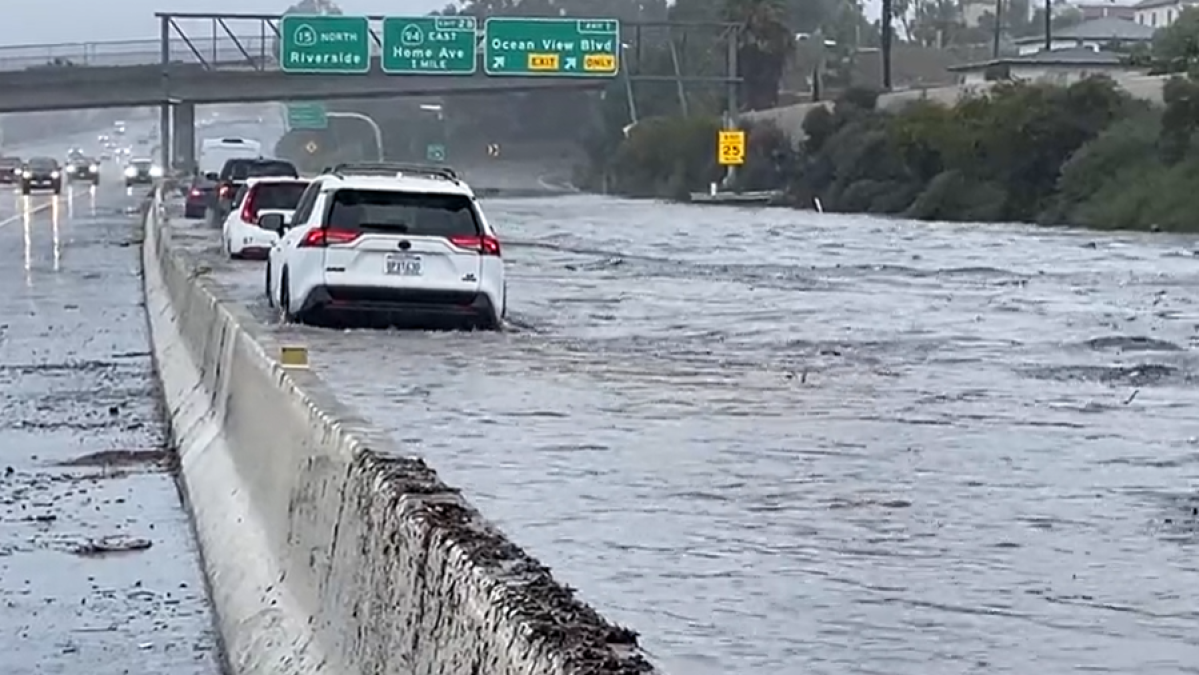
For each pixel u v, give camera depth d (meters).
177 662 15.33
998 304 50.47
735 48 151.25
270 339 20.33
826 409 27.14
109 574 18.56
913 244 90.31
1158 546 17.11
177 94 145.88
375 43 137.38
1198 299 53.06
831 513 18.61
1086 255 80.19
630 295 52.09
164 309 41.38
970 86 156.50
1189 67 132.50
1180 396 29.47
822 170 156.00
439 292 37.56
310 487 14.26
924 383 30.97
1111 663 12.84
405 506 11.00
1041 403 28.36
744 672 12.36
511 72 132.88
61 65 147.62
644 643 13.07
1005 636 13.59
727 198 160.75
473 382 29.61
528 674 8.20
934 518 18.41
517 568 9.35
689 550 16.58
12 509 22.02
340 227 37.41
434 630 9.90
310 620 13.27
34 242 83.75
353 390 28.20
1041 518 18.48
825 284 58.69
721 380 30.80
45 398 31.80
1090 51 198.62
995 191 133.00
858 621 13.95
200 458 22.44
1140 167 121.75
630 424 25.12
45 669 15.02
